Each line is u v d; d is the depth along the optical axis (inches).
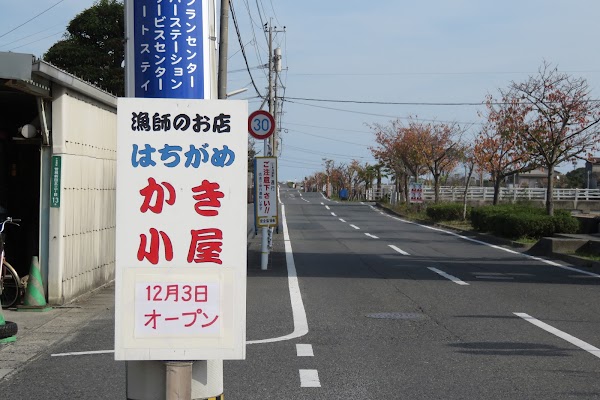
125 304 124.5
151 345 124.7
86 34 1068.5
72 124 407.5
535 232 878.4
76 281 423.8
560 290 475.5
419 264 635.5
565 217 879.1
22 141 397.7
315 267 604.7
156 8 142.1
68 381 246.4
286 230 1105.4
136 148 125.5
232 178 126.4
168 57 141.9
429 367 262.4
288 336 318.3
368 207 2101.4
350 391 230.5
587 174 2667.3
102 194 478.9
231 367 262.1
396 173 2111.2
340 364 267.0
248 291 460.8
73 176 412.5
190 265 125.8
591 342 308.8
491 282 513.7
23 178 466.0
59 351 293.4
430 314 377.4
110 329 339.3
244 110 126.9
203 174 126.3
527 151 1055.6
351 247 816.9
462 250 791.1
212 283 125.8
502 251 780.6
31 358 281.6
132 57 143.2
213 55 147.3
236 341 125.9
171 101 126.0
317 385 237.6
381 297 437.7
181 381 126.6
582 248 719.7
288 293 452.8
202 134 126.4
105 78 1037.2
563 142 1055.6
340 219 1467.8
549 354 284.7
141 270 124.9
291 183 6274.6
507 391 230.7
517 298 437.7
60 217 393.4
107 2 1070.4
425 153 1815.9
